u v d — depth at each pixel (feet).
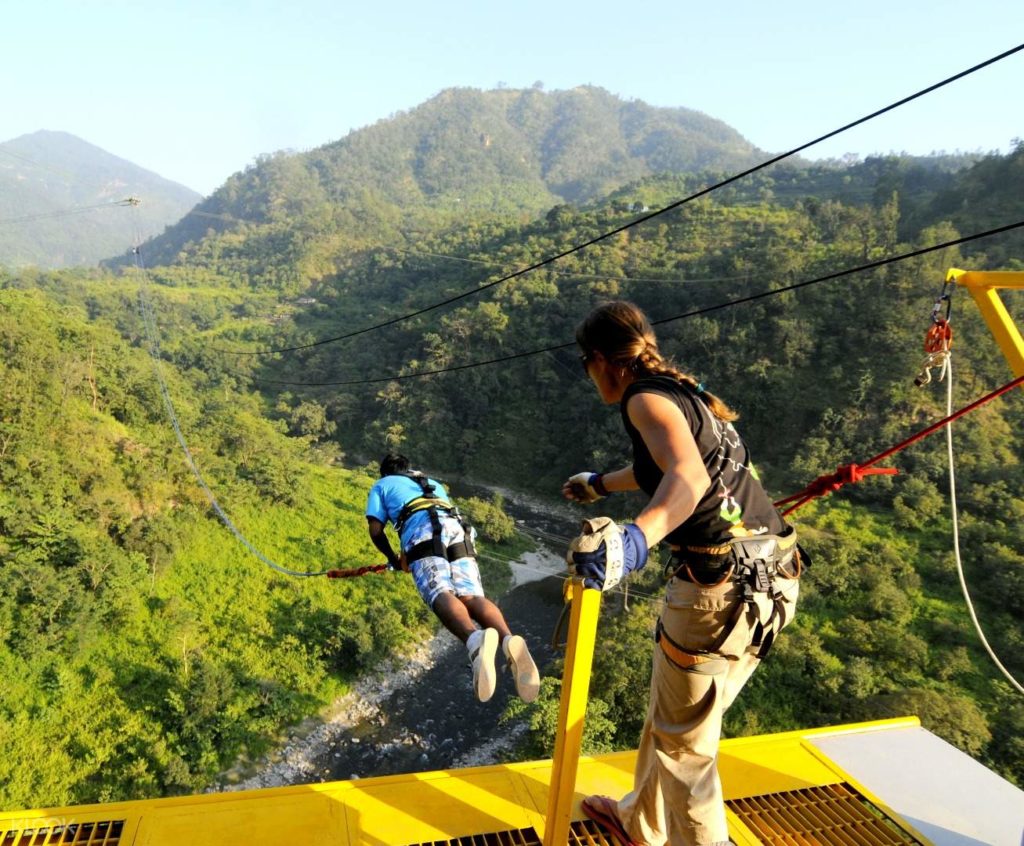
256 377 252.62
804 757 11.08
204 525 118.32
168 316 324.80
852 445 152.35
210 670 78.02
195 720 73.61
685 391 6.56
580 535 5.54
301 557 115.14
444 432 205.16
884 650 87.20
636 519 5.75
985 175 224.53
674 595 7.02
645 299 220.43
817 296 185.57
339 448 212.02
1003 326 8.40
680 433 6.17
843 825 9.58
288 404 227.81
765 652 7.22
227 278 426.10
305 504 133.90
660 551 106.73
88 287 330.75
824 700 78.54
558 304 225.35
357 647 87.25
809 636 86.43
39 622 83.30
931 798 10.17
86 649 84.33
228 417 154.51
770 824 9.55
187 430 148.15
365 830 8.65
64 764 69.26
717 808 7.30
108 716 75.10
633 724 76.02
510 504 177.99
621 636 84.64
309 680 84.07
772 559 6.71
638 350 6.87
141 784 67.41
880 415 154.92
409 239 424.87
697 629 6.83
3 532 96.99
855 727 12.01
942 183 323.98
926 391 152.76
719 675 6.97
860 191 348.18
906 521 123.44
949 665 84.74
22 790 66.13
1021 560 103.40
